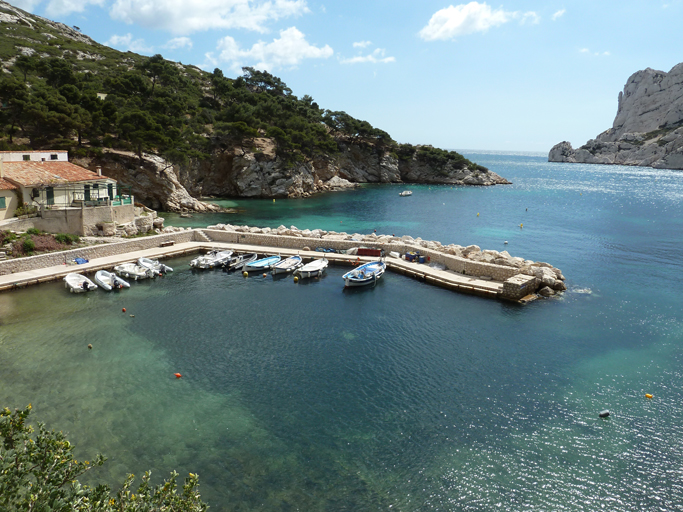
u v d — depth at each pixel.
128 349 31.81
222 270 52.06
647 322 37.97
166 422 23.75
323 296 43.94
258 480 19.95
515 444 22.72
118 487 19.00
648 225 86.94
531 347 33.34
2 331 33.62
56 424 23.03
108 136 89.94
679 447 22.56
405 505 18.86
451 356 31.92
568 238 74.56
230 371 29.36
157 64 131.12
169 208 92.56
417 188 162.00
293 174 126.81
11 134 79.94
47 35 162.88
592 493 19.67
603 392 27.36
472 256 51.81
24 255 45.94
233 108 128.25
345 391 27.33
